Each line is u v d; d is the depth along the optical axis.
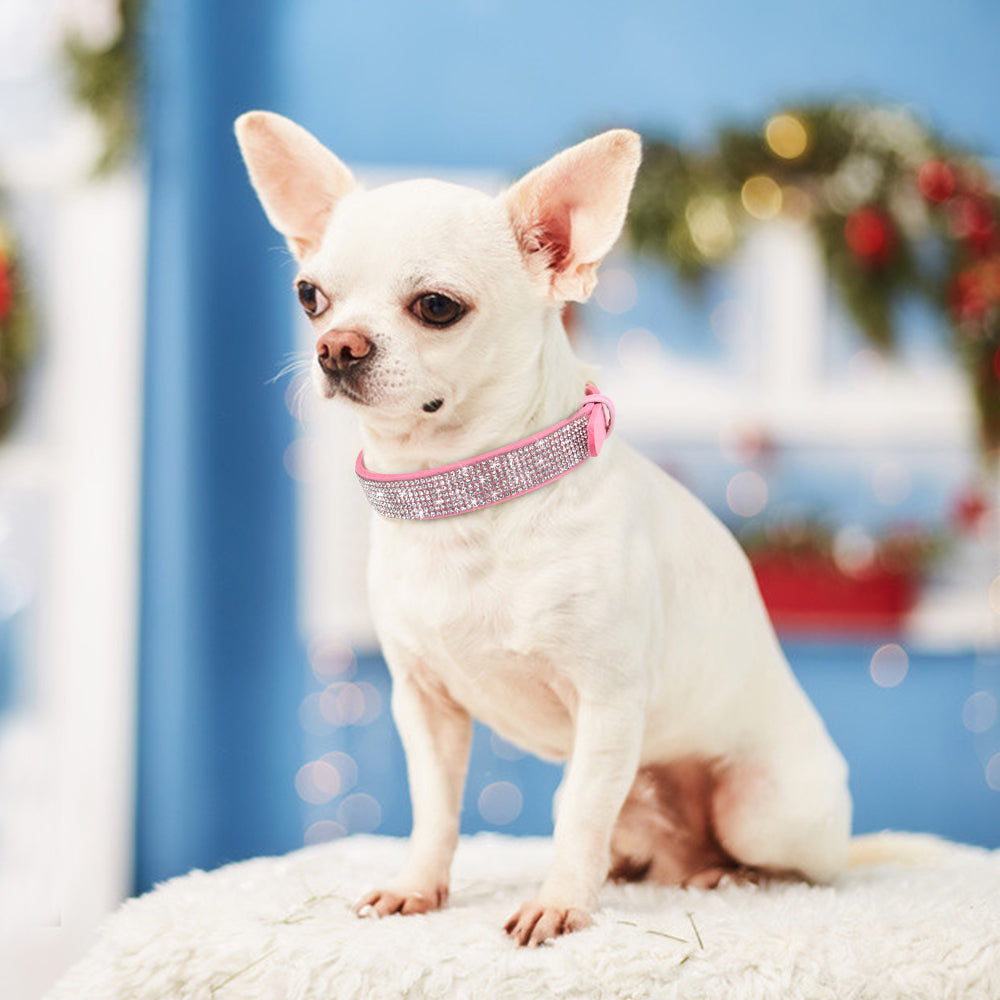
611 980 0.96
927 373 3.08
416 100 3.06
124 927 1.09
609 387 3.02
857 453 3.10
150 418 2.77
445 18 3.07
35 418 2.81
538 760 2.96
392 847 1.51
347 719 2.96
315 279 1.06
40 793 2.73
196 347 2.79
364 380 1.02
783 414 3.03
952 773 3.02
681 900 1.17
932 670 3.02
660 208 2.91
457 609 1.10
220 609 2.90
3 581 2.77
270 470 2.95
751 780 1.29
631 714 1.11
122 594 2.73
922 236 2.99
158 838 2.76
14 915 2.69
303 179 1.22
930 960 0.99
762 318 3.06
